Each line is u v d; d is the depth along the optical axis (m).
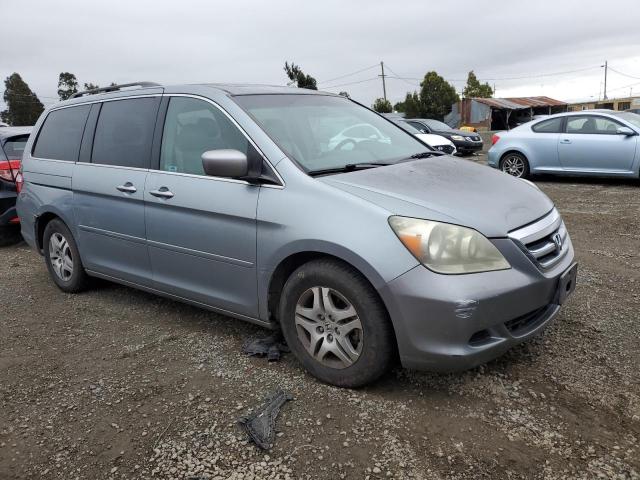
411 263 2.67
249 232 3.23
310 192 3.02
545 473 2.34
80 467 2.52
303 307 3.13
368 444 2.57
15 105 62.06
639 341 3.48
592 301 4.18
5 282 5.51
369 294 2.81
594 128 10.16
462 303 2.59
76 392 3.18
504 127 45.94
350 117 4.10
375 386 3.06
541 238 2.96
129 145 4.10
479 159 16.86
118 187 4.04
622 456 2.41
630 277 4.75
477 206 2.91
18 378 3.39
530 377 3.09
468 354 2.66
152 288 4.05
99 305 4.65
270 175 3.20
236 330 3.96
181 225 3.62
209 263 3.52
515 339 2.81
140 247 3.99
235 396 3.04
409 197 2.90
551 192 9.65
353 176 3.16
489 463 2.41
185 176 3.61
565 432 2.60
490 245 2.73
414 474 2.37
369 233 2.77
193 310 4.41
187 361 3.49
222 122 3.53
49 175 4.77
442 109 52.62
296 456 2.52
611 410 2.75
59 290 5.12
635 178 9.88
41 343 3.92
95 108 4.52
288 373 3.26
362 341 2.89
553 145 10.48
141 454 2.59
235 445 2.62
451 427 2.67
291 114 3.70
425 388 3.02
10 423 2.89
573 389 2.96
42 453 2.63
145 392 3.13
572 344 3.47
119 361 3.56
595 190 9.60
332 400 2.94
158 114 3.94
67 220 4.62
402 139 4.19
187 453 2.58
